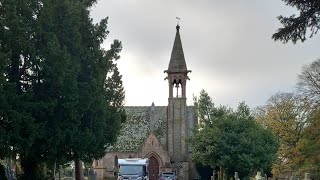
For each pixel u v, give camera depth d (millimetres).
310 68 61469
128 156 85688
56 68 33938
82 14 39844
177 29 89312
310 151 57156
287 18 19641
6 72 33688
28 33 34281
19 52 34250
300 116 75250
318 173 55344
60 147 36812
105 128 41656
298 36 19672
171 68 87562
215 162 61781
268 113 79500
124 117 47500
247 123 62750
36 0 35906
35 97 35000
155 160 83938
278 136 75625
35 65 34594
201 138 62438
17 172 41688
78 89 36125
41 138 34438
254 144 60438
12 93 32156
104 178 84938
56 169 48531
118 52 43469
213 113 64438
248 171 60375
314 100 60312
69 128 35906
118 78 46031
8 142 32188
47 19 35125
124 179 49781
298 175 57688
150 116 92750
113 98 45812
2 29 32750
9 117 31984
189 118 91562
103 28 41000
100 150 42094
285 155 73500
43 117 34594
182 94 87250
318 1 18625
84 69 38625
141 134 89688
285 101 78688
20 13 34719
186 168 82938
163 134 89562
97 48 40688
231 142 61062
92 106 38312
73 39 37062
